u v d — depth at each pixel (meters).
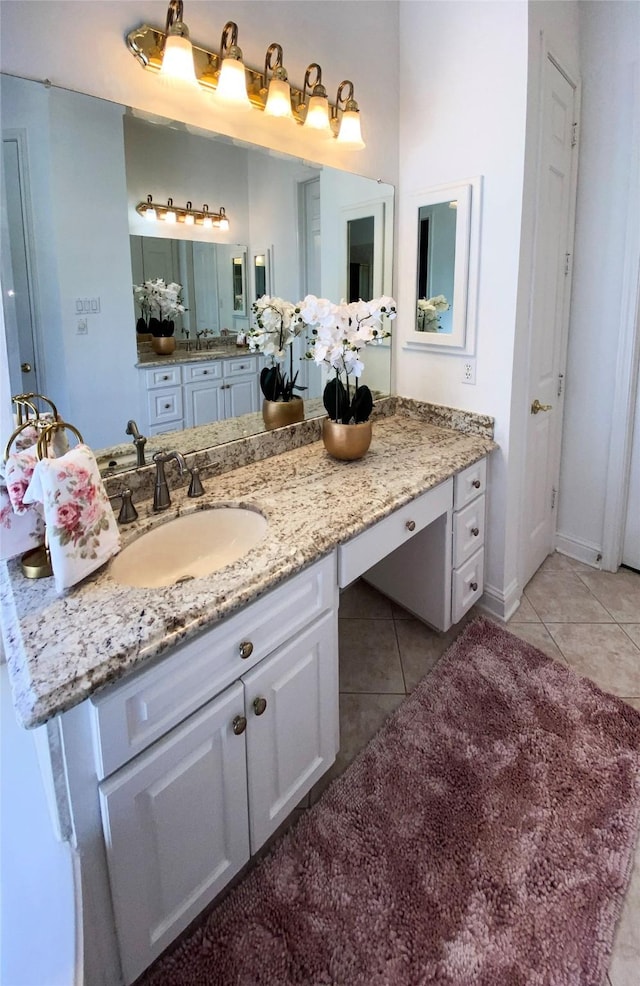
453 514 2.07
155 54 1.45
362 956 1.17
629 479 2.73
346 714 1.88
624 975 1.13
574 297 2.68
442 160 2.18
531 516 2.63
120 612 1.03
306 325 2.05
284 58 1.81
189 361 1.72
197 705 1.08
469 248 2.15
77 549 1.11
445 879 1.32
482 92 2.00
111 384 1.53
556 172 2.28
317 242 2.05
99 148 1.41
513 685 1.99
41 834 1.01
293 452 2.05
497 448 2.23
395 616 2.44
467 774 1.62
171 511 1.47
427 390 2.46
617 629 2.33
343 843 1.42
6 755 1.19
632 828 1.44
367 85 2.12
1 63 1.21
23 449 1.25
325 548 1.32
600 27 2.33
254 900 1.29
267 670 1.24
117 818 0.96
